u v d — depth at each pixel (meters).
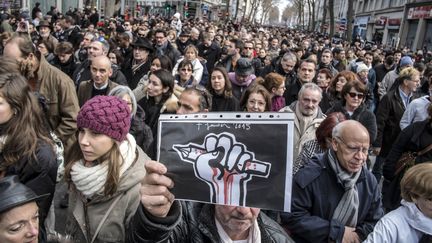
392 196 4.23
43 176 2.32
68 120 3.84
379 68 10.44
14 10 18.98
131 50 8.20
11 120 2.29
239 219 1.78
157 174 1.61
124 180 2.25
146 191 1.62
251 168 1.62
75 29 12.23
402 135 4.20
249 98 4.48
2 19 13.65
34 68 3.64
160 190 1.61
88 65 6.35
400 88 6.02
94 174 2.20
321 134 3.33
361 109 4.87
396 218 2.43
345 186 2.65
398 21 44.50
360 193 2.74
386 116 5.91
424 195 2.32
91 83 5.01
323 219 2.69
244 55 9.90
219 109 5.54
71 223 2.40
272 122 1.62
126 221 2.26
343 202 2.68
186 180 1.68
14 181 1.79
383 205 4.31
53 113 3.77
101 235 2.27
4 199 1.71
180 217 1.67
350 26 31.75
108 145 2.21
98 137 2.17
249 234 1.91
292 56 7.08
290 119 1.60
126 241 1.76
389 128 5.97
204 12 62.56
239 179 1.63
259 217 2.00
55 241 2.38
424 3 37.47
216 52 11.49
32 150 2.29
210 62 11.42
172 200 1.66
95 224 2.27
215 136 1.67
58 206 3.18
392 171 4.24
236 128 1.65
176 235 1.86
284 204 1.58
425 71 8.73
